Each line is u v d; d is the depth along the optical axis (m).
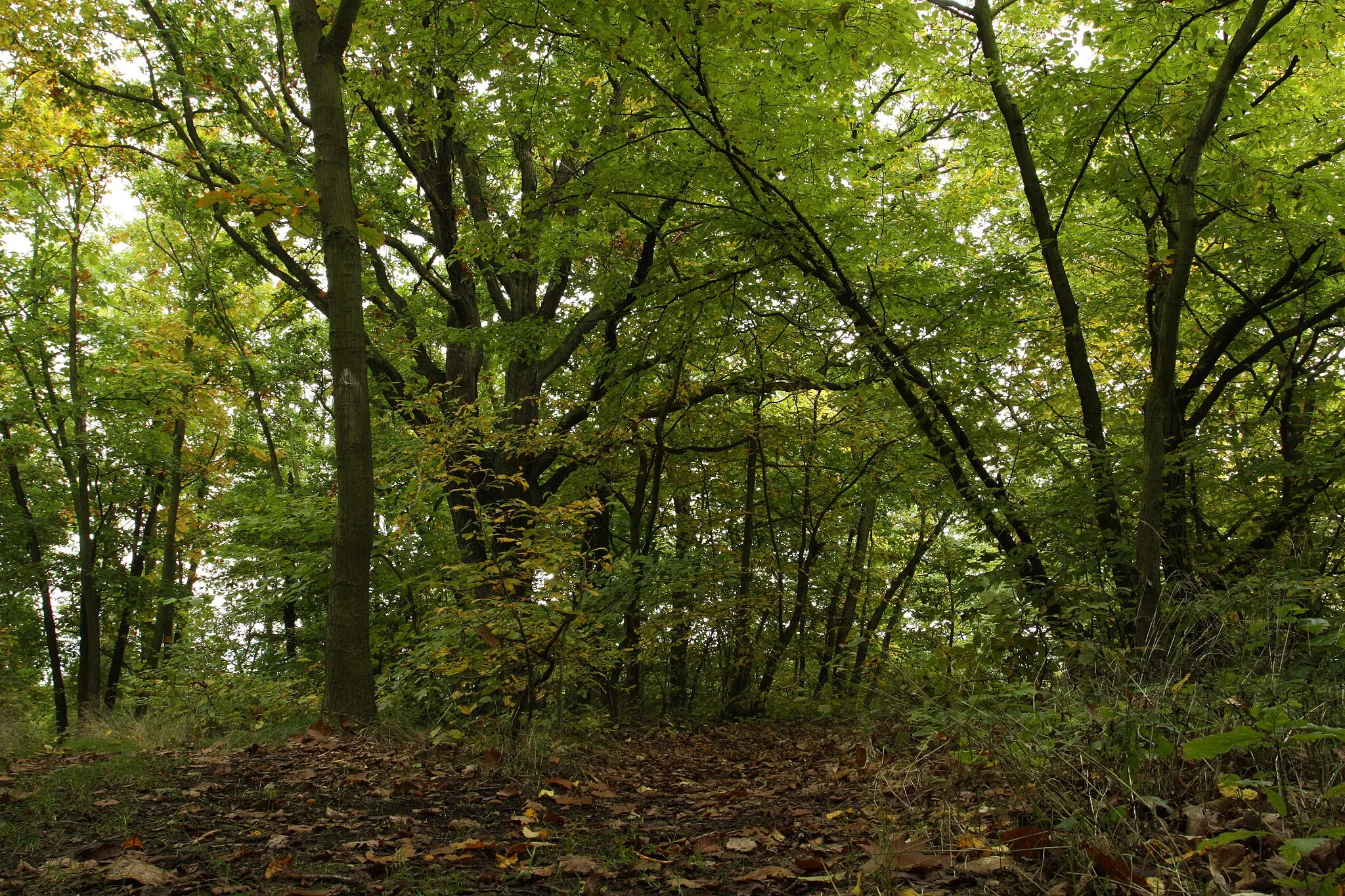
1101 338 11.31
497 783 4.60
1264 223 8.36
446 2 9.05
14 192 16.52
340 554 6.58
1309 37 7.59
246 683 8.97
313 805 4.04
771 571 12.32
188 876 2.93
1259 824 2.64
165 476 19.52
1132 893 2.38
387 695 7.48
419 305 13.87
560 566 6.00
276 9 12.24
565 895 2.83
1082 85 8.45
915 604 14.32
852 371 10.41
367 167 12.97
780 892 2.86
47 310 18.09
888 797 3.86
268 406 19.48
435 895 2.75
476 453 10.76
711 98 8.04
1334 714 3.12
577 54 9.19
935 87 10.44
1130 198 9.03
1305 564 5.99
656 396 11.74
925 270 11.47
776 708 11.18
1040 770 3.13
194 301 17.38
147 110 12.58
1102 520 7.90
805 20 7.08
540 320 11.74
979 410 9.93
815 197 9.26
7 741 6.39
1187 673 3.82
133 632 22.72
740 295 9.91
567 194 9.29
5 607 19.17
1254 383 9.39
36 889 2.77
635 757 6.66
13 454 17.98
